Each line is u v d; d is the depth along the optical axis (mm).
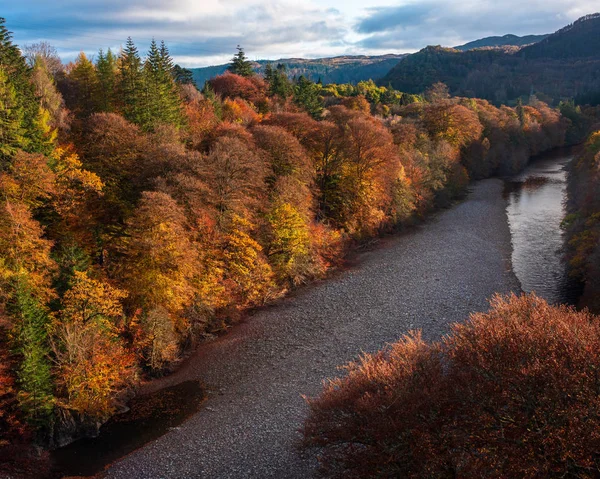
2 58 48438
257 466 27828
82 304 34312
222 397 35688
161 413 34219
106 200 46125
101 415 33219
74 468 28828
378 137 73562
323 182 72625
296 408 33188
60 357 31984
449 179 98562
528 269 57156
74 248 37938
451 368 22828
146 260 40188
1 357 29938
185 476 27672
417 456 19078
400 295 51438
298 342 42938
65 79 68875
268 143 63844
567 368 18250
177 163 47906
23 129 42312
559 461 16438
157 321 39188
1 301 31609
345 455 23391
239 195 51500
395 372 23000
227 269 49656
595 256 44906
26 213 35719
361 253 67812
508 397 18562
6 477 27188
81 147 50594
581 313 25312
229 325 47031
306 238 57062
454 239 71375
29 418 30000
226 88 105750
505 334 21281
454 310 46562
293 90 114375
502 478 16359
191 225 46312
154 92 61062
